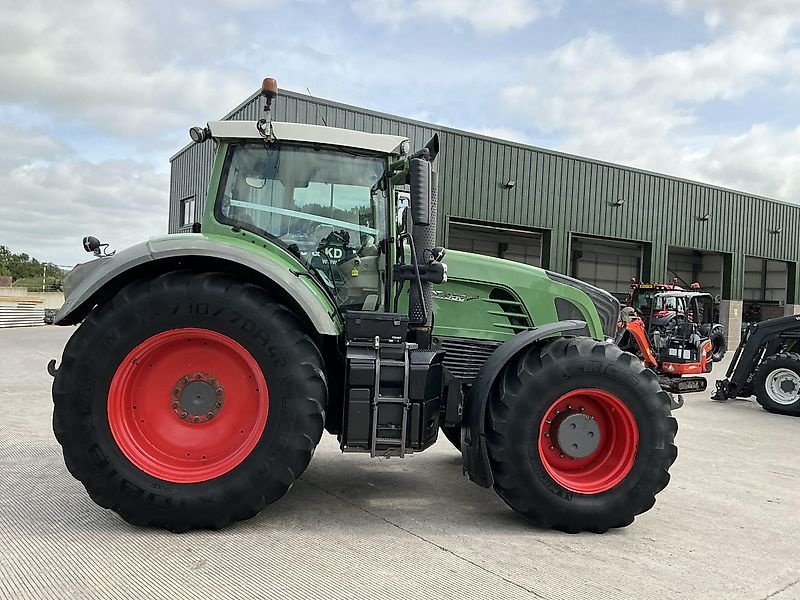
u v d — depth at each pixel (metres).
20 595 2.46
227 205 3.64
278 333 3.22
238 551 2.96
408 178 3.73
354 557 2.95
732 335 21.97
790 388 8.28
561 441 3.52
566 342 3.57
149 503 3.13
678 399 3.97
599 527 3.43
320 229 3.71
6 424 5.81
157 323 3.20
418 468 4.70
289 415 3.21
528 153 17.33
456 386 3.62
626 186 19.28
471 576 2.78
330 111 13.79
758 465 5.27
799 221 24.06
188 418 3.33
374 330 3.49
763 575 2.95
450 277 4.10
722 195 21.58
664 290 16.08
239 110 13.84
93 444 3.12
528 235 23.38
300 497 3.87
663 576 2.89
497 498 4.00
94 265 3.40
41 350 13.50
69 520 3.32
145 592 2.51
